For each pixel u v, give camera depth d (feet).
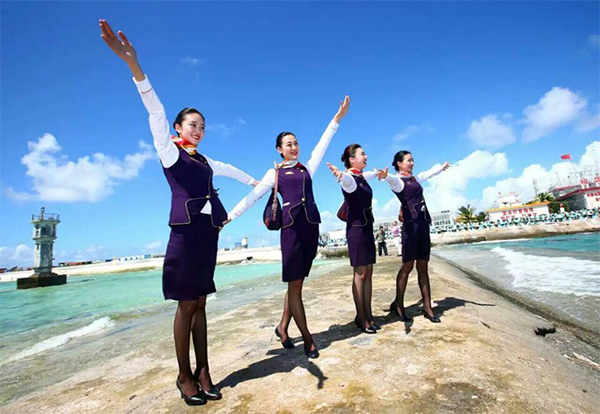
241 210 8.95
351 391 6.61
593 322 14.38
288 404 6.31
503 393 6.16
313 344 8.84
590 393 6.88
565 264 34.45
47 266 80.74
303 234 8.81
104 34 5.68
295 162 9.73
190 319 6.91
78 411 6.80
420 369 7.36
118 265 147.95
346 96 10.50
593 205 185.78
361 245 10.54
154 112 6.47
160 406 6.73
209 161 8.13
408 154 12.23
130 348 14.19
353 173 10.93
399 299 11.69
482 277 31.55
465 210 204.95
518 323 12.34
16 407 7.23
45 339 19.70
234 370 8.32
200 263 6.91
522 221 131.75
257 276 57.00
